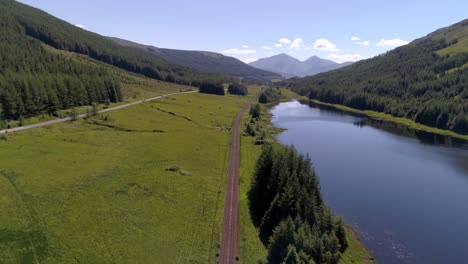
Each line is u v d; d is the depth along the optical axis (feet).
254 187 282.15
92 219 226.38
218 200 279.28
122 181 296.71
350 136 579.89
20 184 261.65
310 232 200.64
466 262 213.87
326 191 322.55
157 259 192.44
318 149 481.87
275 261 186.80
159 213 245.04
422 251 224.33
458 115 616.80
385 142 539.70
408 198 311.27
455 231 251.60
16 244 188.24
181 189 292.40
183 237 216.74
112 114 574.97
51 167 306.76
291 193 232.32
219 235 223.51
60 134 424.87
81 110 562.66
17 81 482.28
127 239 208.03
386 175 374.22
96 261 184.65
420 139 568.41
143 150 398.42
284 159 272.51
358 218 268.21
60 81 561.43
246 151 434.71
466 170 399.03
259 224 241.76
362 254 215.51
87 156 352.08
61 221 219.20
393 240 236.84
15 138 379.55
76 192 263.49
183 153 402.11
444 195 320.50
